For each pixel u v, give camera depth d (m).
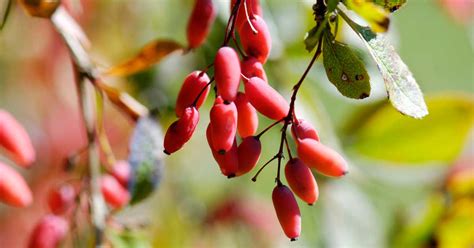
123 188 0.43
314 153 0.34
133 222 0.44
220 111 0.33
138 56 0.42
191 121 0.34
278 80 0.50
